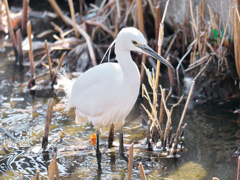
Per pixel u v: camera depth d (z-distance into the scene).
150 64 10.73
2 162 6.12
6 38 13.67
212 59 8.82
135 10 10.73
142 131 7.34
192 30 9.56
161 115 6.77
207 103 8.41
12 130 7.34
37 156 6.37
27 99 8.97
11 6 16.28
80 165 6.09
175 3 10.63
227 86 8.77
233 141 6.58
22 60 11.41
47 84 10.00
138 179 5.59
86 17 14.05
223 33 8.80
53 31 13.65
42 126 7.57
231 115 7.69
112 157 6.38
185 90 9.12
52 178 4.59
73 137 7.13
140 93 9.22
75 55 11.78
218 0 8.78
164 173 5.71
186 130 7.11
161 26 6.21
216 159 6.01
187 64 10.30
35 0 17.16
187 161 6.03
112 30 12.29
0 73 10.61
